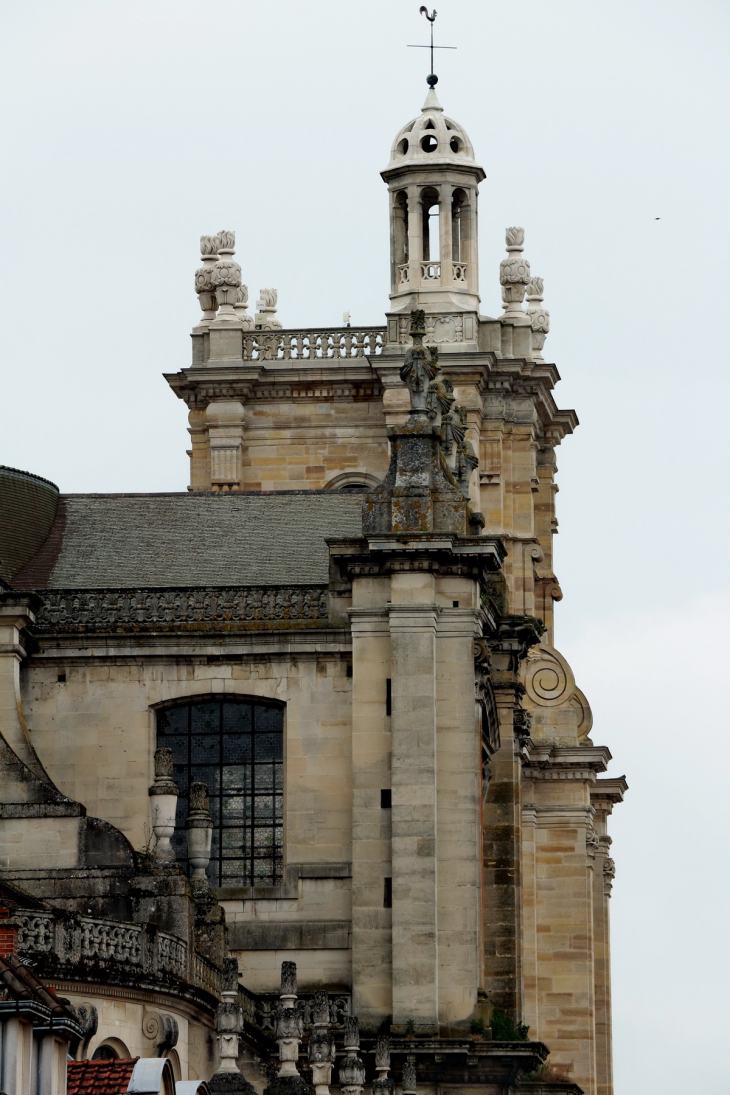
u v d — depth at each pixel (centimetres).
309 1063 11469
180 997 11331
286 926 13250
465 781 13200
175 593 13625
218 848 13438
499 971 14350
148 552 14325
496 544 13300
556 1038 17138
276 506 14550
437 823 13175
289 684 13488
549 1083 14550
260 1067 12044
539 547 17175
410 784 13150
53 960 10688
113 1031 10962
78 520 14562
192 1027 11581
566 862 17300
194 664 13538
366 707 13300
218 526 14450
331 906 13275
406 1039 12838
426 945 13012
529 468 17175
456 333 17062
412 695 13212
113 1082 8356
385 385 17012
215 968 12119
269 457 17262
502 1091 12912
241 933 13250
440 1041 12825
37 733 13500
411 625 13262
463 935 13075
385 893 13150
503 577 14812
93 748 13512
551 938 17250
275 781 13475
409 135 17438
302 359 17212
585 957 17212
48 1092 7844
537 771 17300
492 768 14562
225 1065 10031
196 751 13538
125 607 13625
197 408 17325
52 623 13600
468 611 13312
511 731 14612
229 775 13488
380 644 13338
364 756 13262
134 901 11919
